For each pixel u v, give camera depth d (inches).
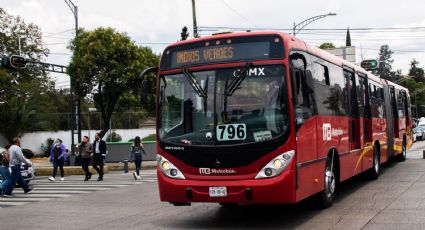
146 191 614.5
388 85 731.4
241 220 384.2
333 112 442.6
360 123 536.4
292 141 336.5
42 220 419.5
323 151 405.4
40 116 1760.6
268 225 359.3
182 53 370.3
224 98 349.4
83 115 1908.2
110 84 1304.1
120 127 1996.8
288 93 339.3
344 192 505.4
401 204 415.5
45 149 1801.2
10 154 629.0
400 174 643.5
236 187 336.8
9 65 1023.0
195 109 356.2
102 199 551.8
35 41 2287.2
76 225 387.9
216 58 358.6
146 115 2058.3
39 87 1962.4
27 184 689.0
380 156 632.4
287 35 359.9
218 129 346.3
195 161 349.7
